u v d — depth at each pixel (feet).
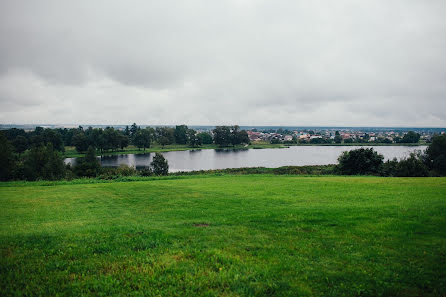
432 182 97.60
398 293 21.97
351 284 23.34
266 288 22.93
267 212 48.06
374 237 33.63
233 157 451.53
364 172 177.27
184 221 43.39
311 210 47.98
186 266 26.96
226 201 63.05
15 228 41.32
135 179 127.85
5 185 105.91
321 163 369.71
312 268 26.08
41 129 581.12
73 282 24.45
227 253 29.71
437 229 35.76
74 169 227.81
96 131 483.10
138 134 534.78
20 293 22.59
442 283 22.97
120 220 46.52
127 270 26.43
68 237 35.17
